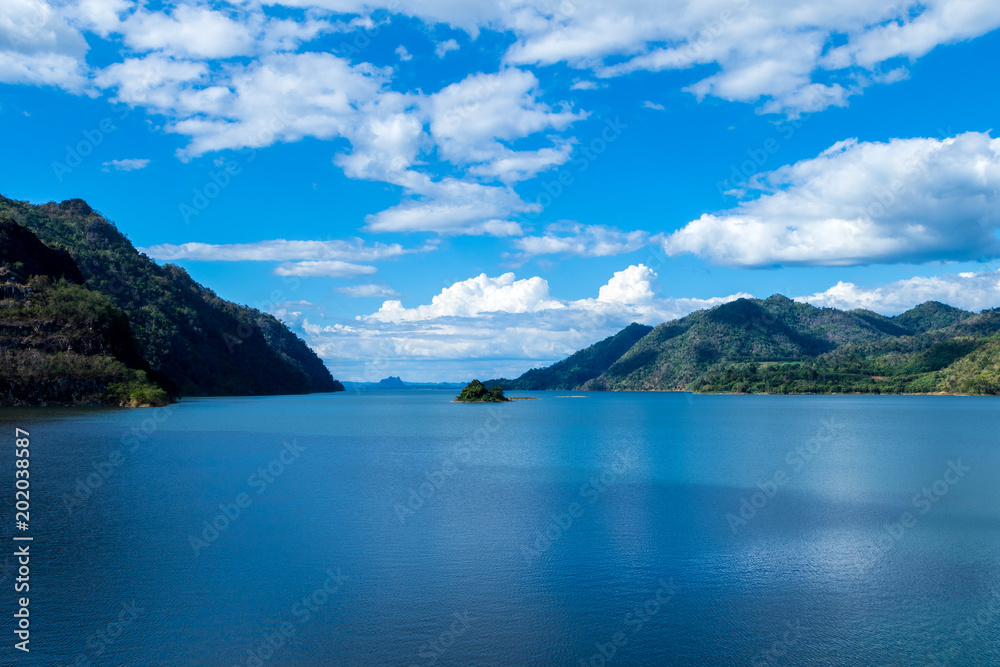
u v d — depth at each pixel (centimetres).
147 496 4153
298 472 5369
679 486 4697
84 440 7675
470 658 1869
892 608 2267
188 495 4212
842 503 4019
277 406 19462
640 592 2403
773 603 2309
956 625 2130
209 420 12119
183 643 1958
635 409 19400
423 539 3105
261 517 3550
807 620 2158
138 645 1941
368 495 4272
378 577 2555
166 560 2734
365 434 9531
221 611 2192
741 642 1997
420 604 2277
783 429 10762
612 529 3328
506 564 2720
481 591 2398
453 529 3306
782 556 2861
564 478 5094
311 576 2550
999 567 2716
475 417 14650
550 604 2280
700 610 2236
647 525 3412
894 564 2752
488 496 4266
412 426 11375
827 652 1934
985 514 3725
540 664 1841
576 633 2053
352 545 2997
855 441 8450
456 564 2714
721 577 2575
